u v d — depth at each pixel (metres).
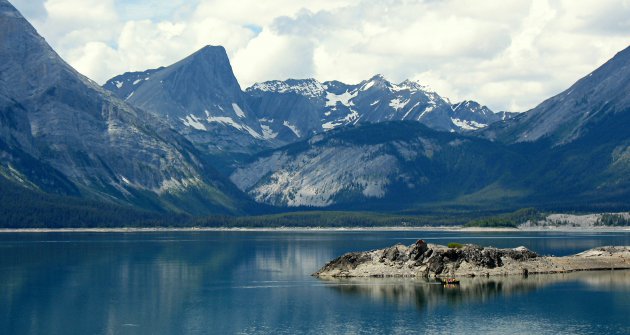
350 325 168.12
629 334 159.88
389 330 163.25
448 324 168.62
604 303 192.12
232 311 184.00
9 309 187.62
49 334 160.12
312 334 159.88
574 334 159.38
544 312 181.25
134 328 166.12
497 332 161.62
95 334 160.25
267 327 166.75
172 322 172.00
